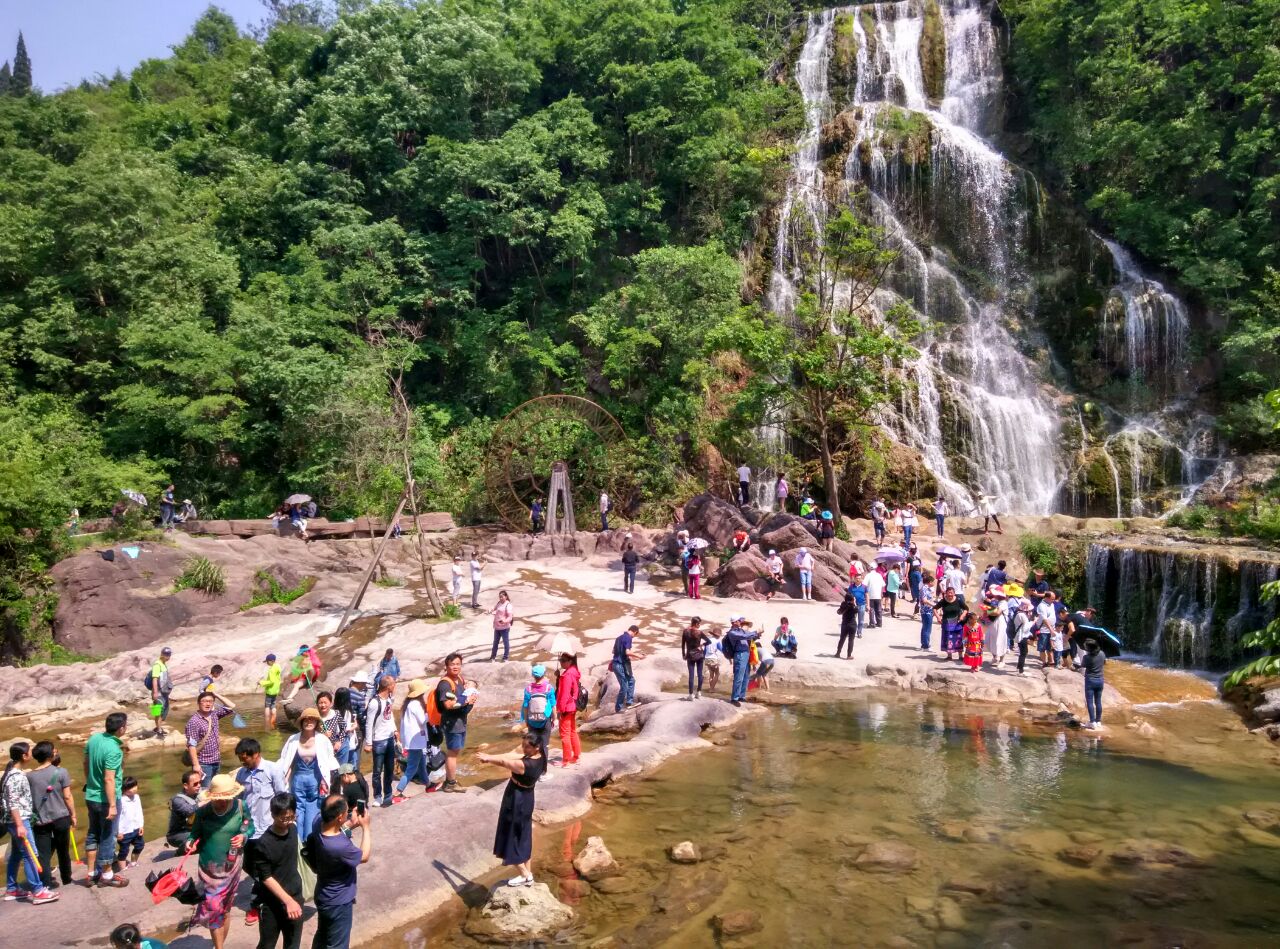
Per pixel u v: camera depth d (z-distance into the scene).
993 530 29.25
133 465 31.06
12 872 9.34
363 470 33.19
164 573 25.70
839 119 42.78
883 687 19.09
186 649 22.77
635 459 34.72
